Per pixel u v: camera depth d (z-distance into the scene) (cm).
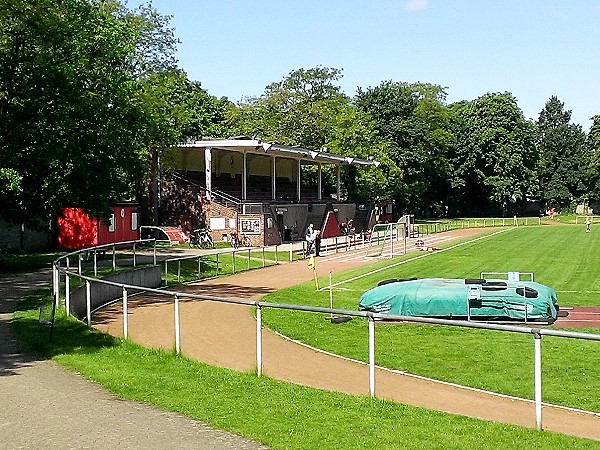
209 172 5766
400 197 9769
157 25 5453
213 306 2442
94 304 2348
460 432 878
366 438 844
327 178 8725
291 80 9669
